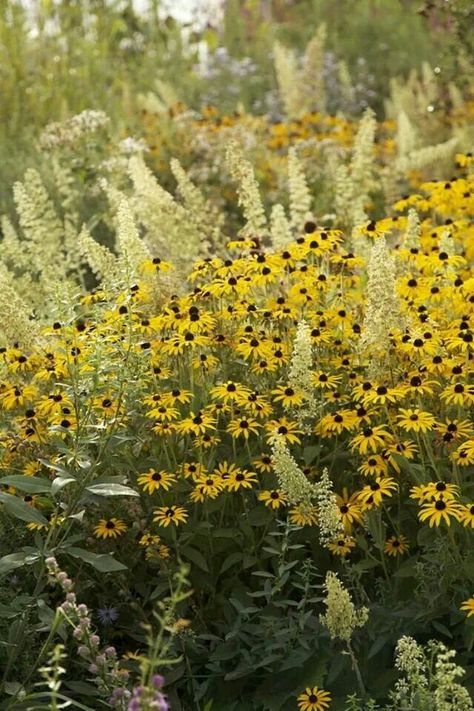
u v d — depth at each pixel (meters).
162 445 6.29
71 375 5.89
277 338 6.68
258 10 22.84
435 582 5.57
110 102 16.06
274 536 6.12
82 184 12.16
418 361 6.33
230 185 12.95
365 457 6.21
